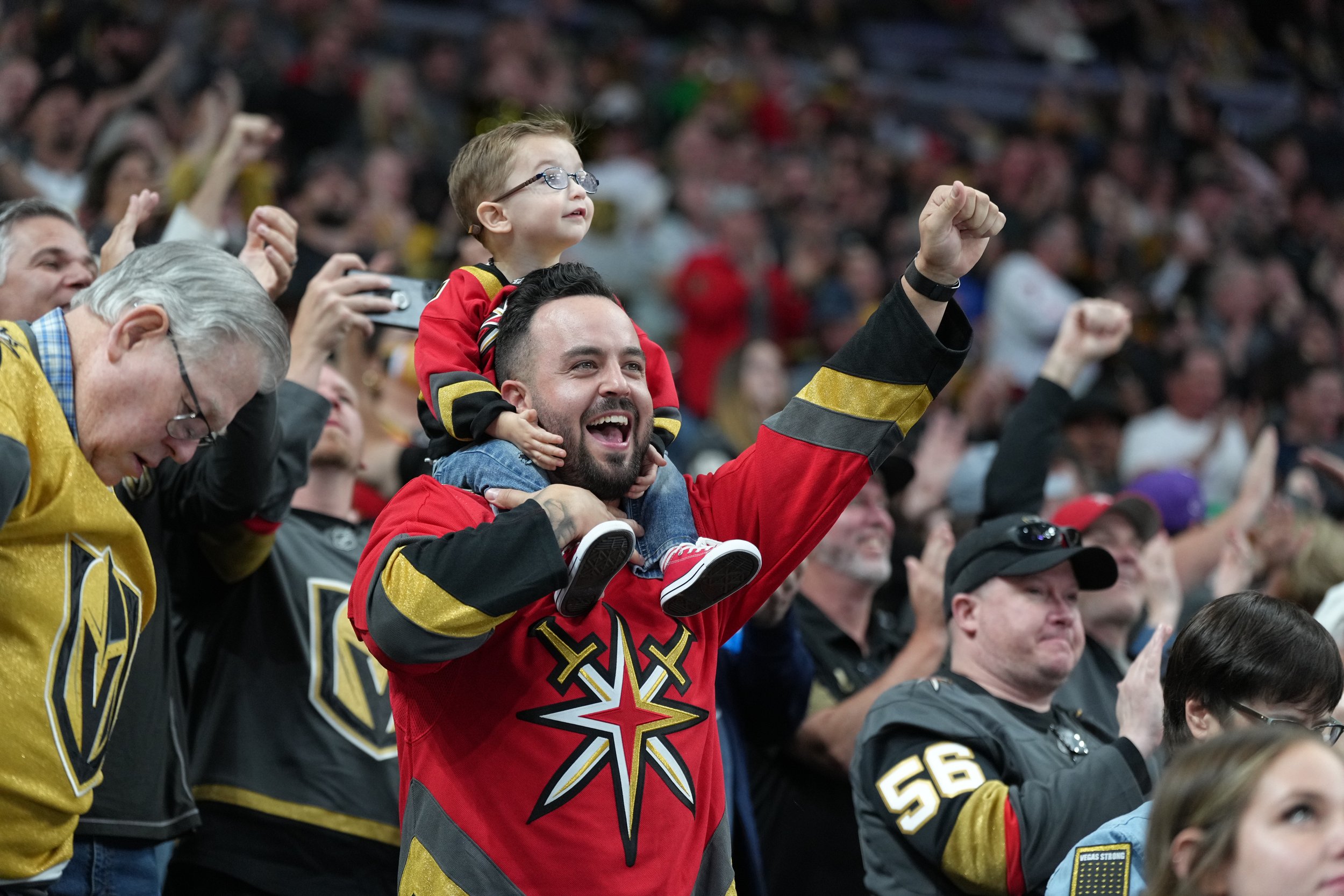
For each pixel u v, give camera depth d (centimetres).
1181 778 499
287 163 2064
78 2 1939
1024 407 1027
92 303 611
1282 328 2708
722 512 627
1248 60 4084
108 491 620
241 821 774
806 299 2441
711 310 2223
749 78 3203
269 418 727
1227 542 1142
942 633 895
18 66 1822
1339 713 733
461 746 568
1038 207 2884
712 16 3581
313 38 2498
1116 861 615
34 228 748
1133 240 2975
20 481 558
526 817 554
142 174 1390
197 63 2202
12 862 594
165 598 737
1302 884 469
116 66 1934
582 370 585
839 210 2778
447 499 584
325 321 799
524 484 579
